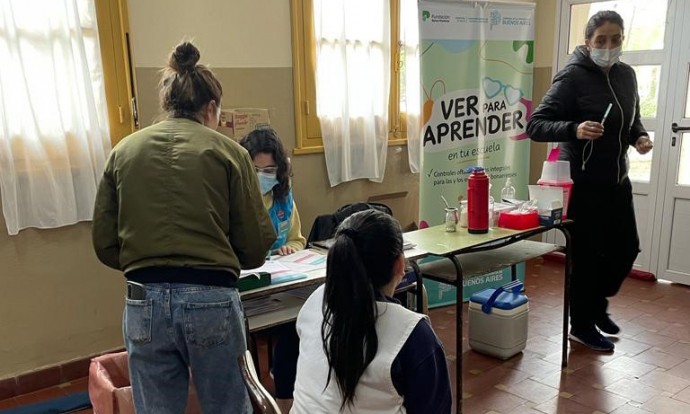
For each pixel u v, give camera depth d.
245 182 1.68
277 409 1.36
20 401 2.77
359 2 3.69
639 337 3.33
